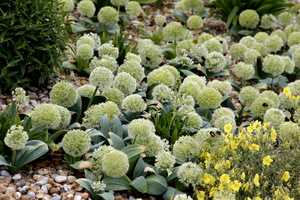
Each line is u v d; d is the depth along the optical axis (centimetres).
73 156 298
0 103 387
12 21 368
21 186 278
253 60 530
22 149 287
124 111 375
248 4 714
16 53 380
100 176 280
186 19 716
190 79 432
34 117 307
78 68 484
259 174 290
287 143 304
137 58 482
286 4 702
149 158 316
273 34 650
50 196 271
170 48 550
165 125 352
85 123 337
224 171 275
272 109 382
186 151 305
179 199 251
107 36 547
